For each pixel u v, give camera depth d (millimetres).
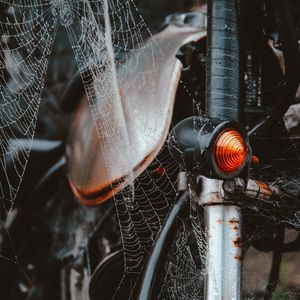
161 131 1894
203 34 1996
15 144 2623
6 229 2518
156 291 1763
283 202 1805
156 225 2096
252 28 1917
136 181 2035
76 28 2393
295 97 1908
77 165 2072
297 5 1944
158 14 3227
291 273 1975
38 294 2682
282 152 1966
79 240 2531
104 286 2189
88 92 2197
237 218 1690
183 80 1968
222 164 1582
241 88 1779
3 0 2307
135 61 2064
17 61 2521
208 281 1674
